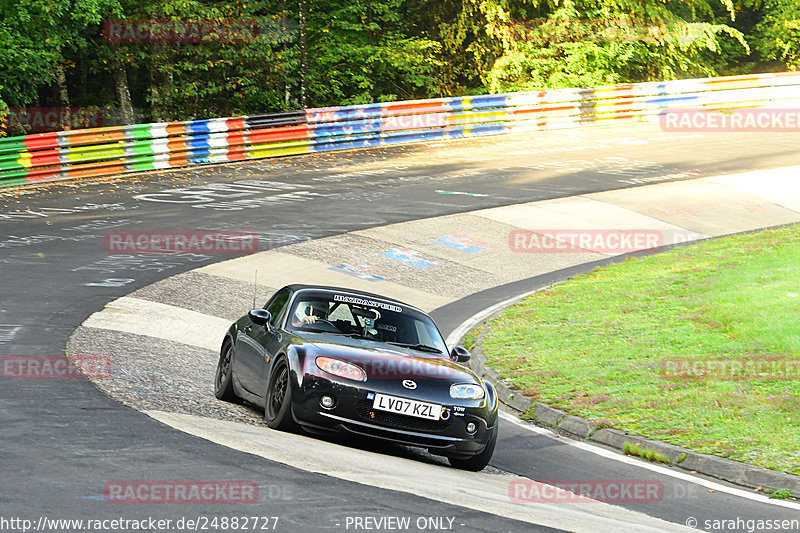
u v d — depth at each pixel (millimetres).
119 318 31312
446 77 101000
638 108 94000
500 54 99125
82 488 12195
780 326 30500
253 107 90938
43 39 72250
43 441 14828
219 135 69375
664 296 37844
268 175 65188
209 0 86688
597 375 27969
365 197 58531
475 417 18375
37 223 47406
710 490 18406
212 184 61125
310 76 94250
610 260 49500
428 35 103125
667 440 21641
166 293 36031
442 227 52219
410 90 103250
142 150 64938
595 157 75312
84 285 35812
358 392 17797
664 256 46656
